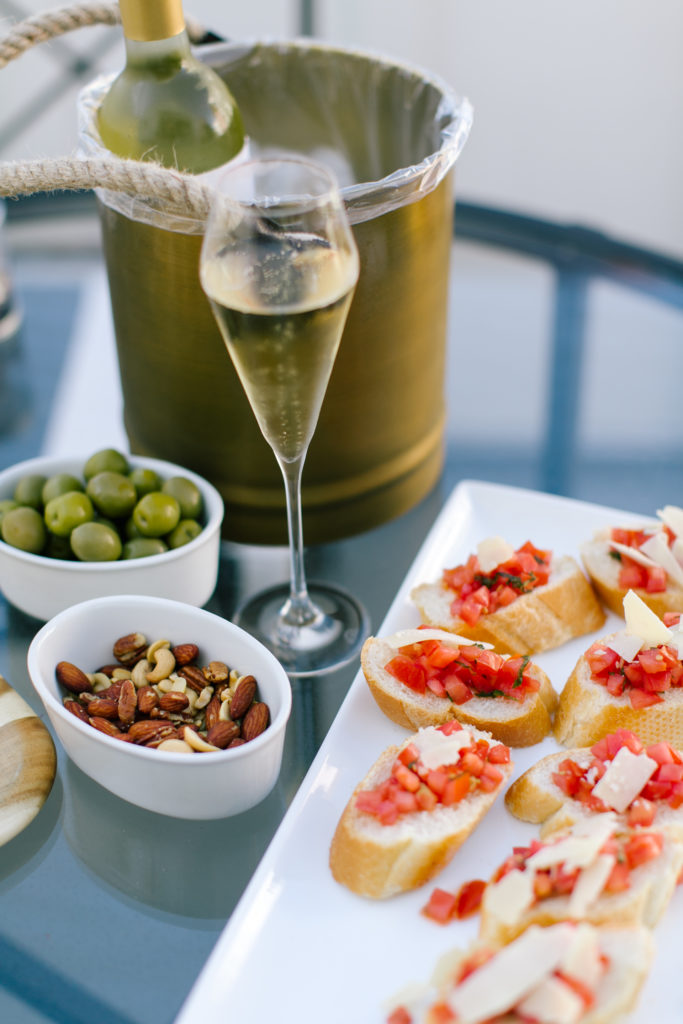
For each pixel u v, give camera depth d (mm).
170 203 1034
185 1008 837
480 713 1067
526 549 1232
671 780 973
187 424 1239
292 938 898
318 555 1347
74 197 1988
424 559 1260
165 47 1127
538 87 3613
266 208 915
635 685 1071
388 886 920
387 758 1032
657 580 1181
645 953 828
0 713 1082
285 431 1058
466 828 938
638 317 1741
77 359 1688
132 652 1100
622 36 3459
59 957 906
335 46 1353
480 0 3486
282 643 1207
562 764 1000
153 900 961
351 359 1167
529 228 1911
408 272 1150
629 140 3660
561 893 888
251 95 1408
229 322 954
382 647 1139
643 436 1522
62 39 3037
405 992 831
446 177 1165
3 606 1259
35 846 1007
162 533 1176
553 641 1178
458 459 1495
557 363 1680
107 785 1011
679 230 3791
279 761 1007
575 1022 787
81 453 1403
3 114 3455
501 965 792
